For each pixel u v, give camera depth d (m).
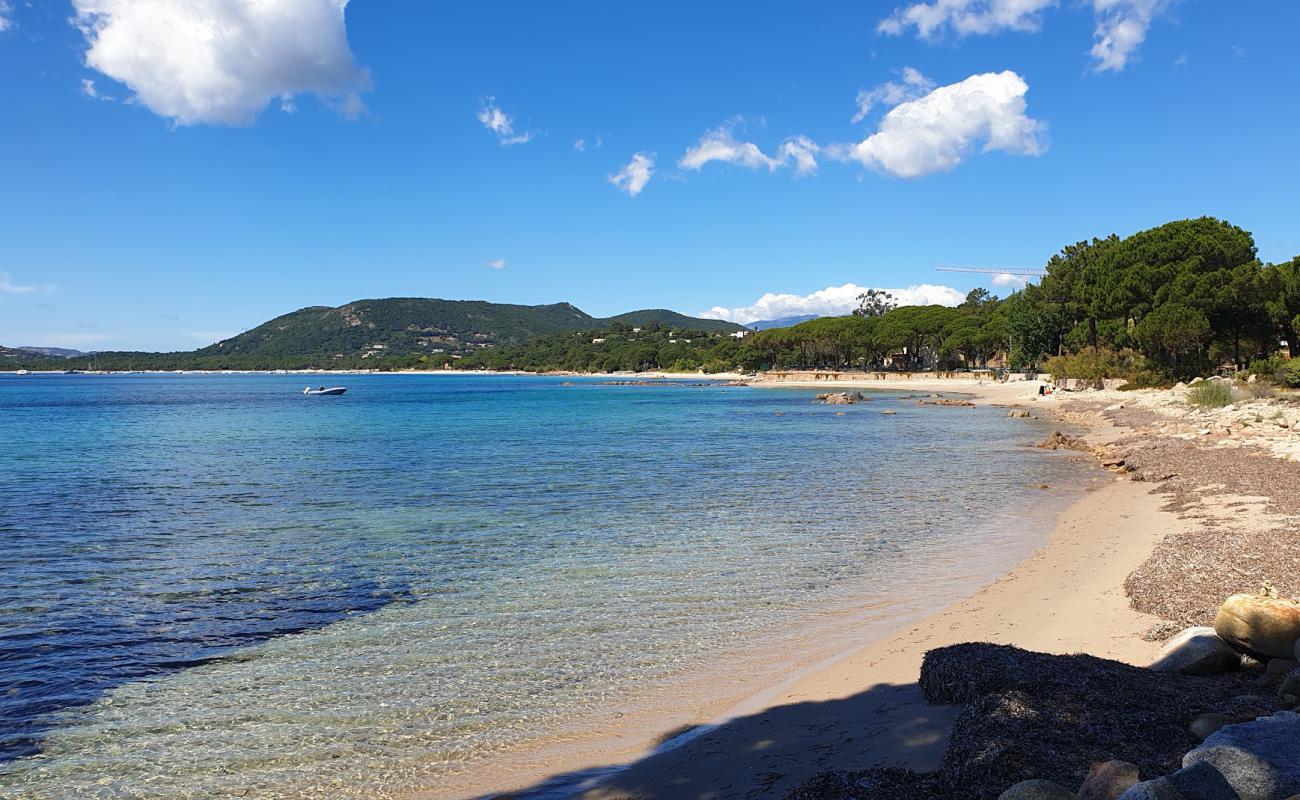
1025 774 5.42
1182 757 5.44
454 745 7.66
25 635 11.21
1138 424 42.62
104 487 27.11
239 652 10.49
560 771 6.98
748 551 16.16
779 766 6.55
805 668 9.35
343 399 110.81
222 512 21.77
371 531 18.80
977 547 16.19
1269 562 12.09
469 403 95.06
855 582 13.53
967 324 132.25
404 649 10.49
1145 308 68.31
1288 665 7.22
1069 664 7.41
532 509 21.78
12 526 19.86
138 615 12.15
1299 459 23.91
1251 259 63.56
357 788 6.87
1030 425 51.50
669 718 8.10
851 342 152.38
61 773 7.26
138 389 159.75
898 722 7.19
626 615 11.82
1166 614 10.13
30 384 198.88
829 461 33.28
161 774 7.21
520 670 9.65
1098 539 16.14
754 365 193.38
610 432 50.69
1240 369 63.03
